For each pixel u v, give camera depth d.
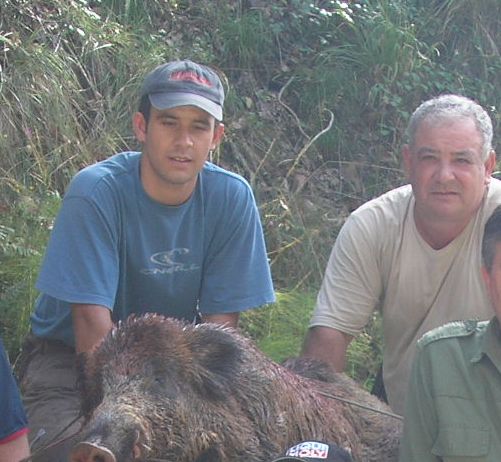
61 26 4.81
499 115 5.57
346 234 2.97
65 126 4.48
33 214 4.07
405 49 5.43
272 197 4.84
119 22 5.07
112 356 2.27
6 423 2.39
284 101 5.29
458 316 2.91
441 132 2.78
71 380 2.89
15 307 3.65
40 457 2.65
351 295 2.95
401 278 2.92
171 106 2.73
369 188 5.12
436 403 2.13
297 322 3.96
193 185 2.83
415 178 2.83
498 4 5.90
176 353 2.26
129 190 2.80
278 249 4.54
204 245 2.89
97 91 4.72
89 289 2.73
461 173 2.79
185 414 2.22
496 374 2.10
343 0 5.66
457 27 5.82
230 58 5.32
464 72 5.72
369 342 4.02
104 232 2.77
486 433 2.09
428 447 2.16
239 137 4.96
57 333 2.93
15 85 4.47
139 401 2.19
